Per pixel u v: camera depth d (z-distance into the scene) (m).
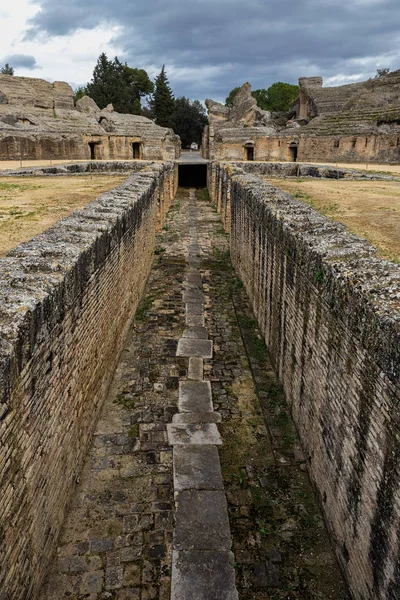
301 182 25.03
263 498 7.58
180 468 8.16
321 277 7.21
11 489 4.95
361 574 5.60
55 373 6.36
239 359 12.04
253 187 15.62
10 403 4.83
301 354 8.57
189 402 10.10
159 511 7.29
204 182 52.38
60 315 6.50
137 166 35.75
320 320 7.31
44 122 46.03
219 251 21.92
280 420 9.36
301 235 8.83
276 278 10.84
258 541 6.81
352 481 5.92
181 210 32.75
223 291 16.78
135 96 93.62
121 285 11.56
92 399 8.76
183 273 18.64
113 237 10.20
